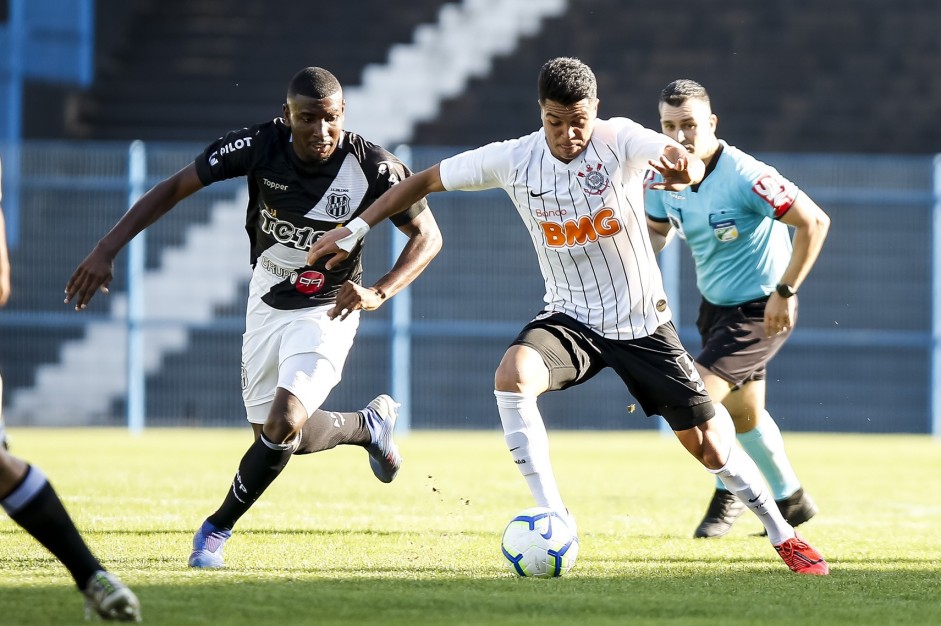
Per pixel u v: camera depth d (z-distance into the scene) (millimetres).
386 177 19719
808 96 75812
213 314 58250
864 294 57656
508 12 79938
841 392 58281
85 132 74188
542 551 17234
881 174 56469
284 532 22328
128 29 79750
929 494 32000
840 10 80750
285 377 19031
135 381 56281
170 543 20328
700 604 15094
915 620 14250
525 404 18453
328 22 80188
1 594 14805
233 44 79125
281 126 19672
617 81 75688
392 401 23609
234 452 43719
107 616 13117
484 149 18641
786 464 23438
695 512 27047
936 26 80125
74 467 36875
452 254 56656
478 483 33156
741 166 22328
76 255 56469
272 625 13203
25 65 71688
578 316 18969
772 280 23234
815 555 18109
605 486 33188
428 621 13625
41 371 57781
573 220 18359
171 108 75500
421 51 78438
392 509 26641
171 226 58281
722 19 80188
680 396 18516
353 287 17906
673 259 55281
